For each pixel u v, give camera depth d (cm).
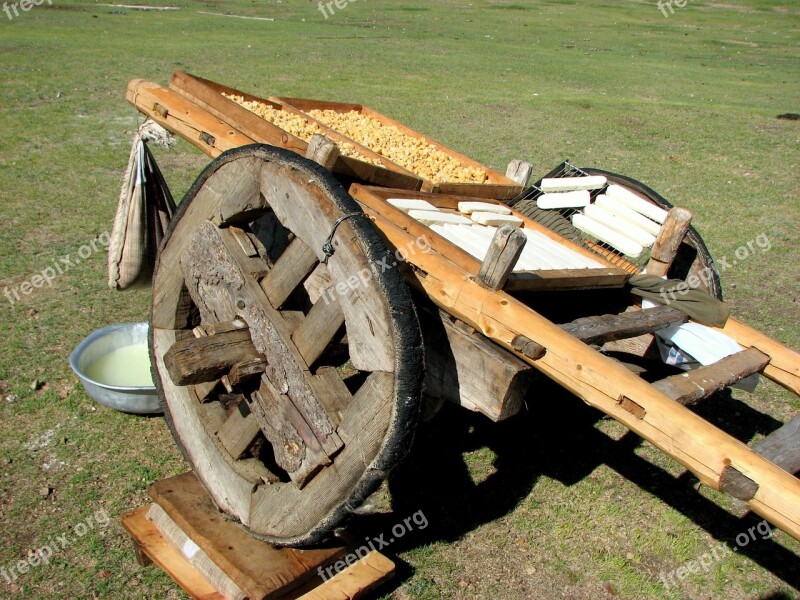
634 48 2436
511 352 315
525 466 479
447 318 332
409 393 285
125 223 511
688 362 422
